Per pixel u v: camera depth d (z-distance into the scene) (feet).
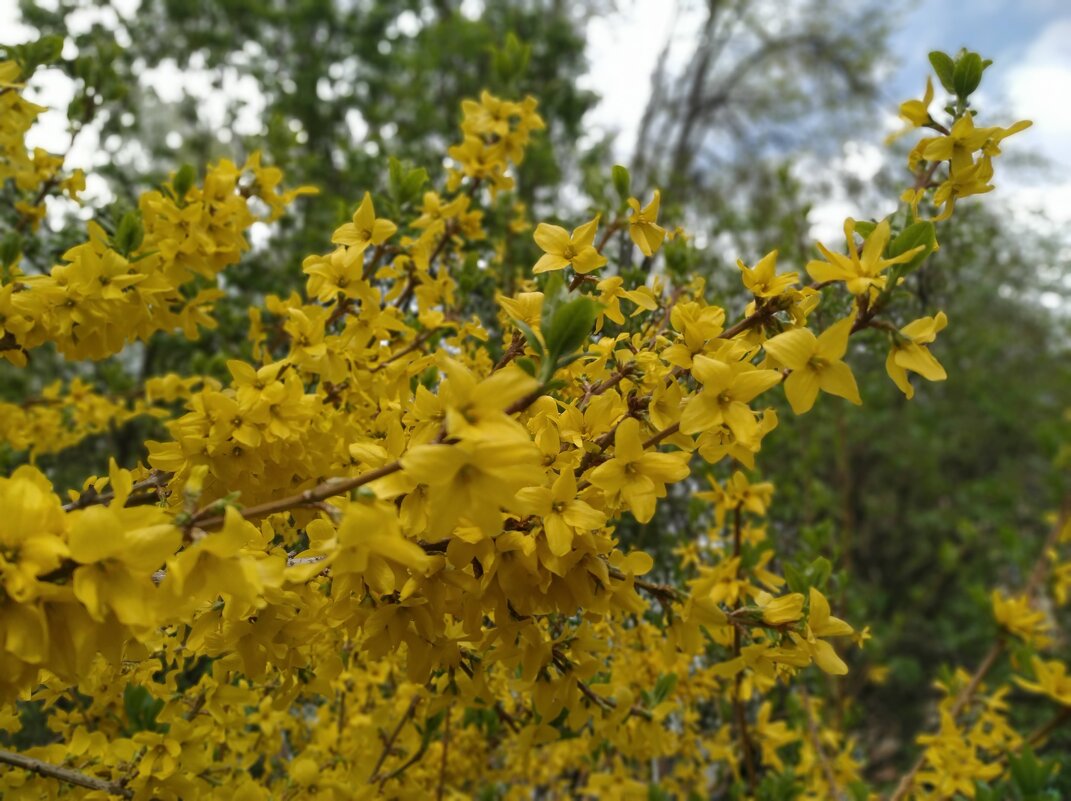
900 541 24.97
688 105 32.55
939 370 3.07
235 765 5.22
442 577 3.03
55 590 2.19
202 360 9.33
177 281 5.33
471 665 3.71
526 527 3.11
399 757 5.94
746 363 3.19
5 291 4.06
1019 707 14.75
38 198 6.62
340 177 15.93
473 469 2.39
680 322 3.44
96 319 4.27
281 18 18.83
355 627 3.30
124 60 14.52
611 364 4.44
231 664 3.42
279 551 3.54
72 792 4.25
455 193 9.26
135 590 2.25
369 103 19.62
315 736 6.46
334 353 4.63
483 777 7.38
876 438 22.77
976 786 6.92
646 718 4.93
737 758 8.33
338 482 2.44
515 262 10.25
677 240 6.81
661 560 7.95
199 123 18.08
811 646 3.56
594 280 3.90
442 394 2.89
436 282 6.17
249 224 5.80
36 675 2.39
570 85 19.01
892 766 18.93
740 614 3.71
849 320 2.90
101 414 8.70
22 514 2.19
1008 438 25.68
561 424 3.34
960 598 21.21
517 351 3.63
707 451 3.30
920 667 21.04
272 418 3.81
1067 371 25.08
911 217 3.56
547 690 3.64
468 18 18.86
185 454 3.79
